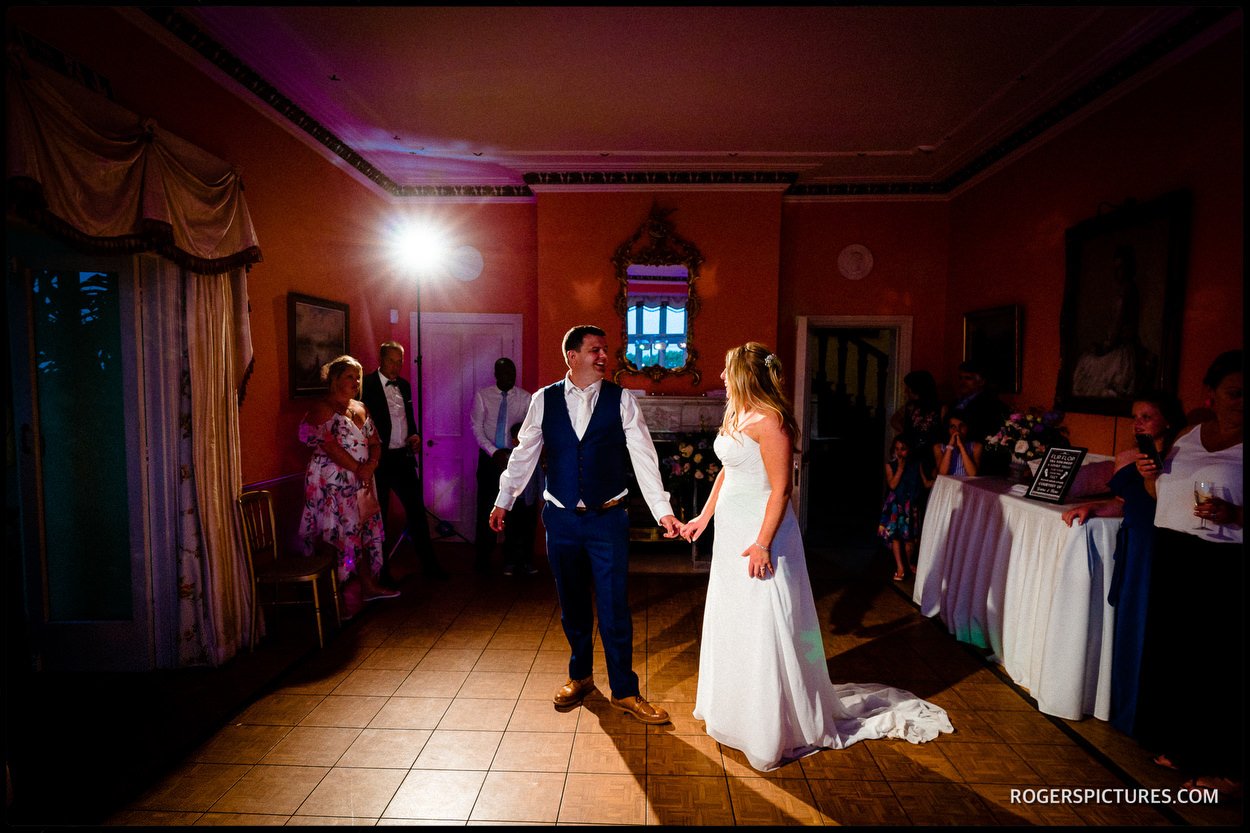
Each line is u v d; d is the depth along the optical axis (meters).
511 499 2.83
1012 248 4.55
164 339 3.01
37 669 3.09
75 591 3.19
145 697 2.87
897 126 4.39
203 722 2.66
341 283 4.83
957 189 5.40
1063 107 3.83
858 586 4.55
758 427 2.40
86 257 2.94
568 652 3.40
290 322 4.11
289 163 4.10
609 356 5.43
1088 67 3.42
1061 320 3.86
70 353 3.07
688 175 5.29
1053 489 3.05
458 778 2.30
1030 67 3.48
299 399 4.24
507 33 3.21
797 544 2.49
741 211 5.36
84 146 2.39
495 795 2.21
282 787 2.24
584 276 5.41
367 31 3.19
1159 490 2.38
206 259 3.07
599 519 2.61
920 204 5.64
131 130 2.67
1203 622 2.24
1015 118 4.18
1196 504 2.15
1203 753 2.25
